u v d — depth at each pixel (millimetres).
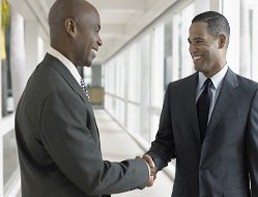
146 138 8820
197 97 1786
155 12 5965
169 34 7898
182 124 1803
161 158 1927
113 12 7840
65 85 1338
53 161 1360
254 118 1643
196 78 1832
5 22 5691
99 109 20406
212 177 1661
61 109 1287
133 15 8297
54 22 1422
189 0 4781
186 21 5363
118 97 14453
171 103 1880
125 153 7414
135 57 11414
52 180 1365
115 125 12492
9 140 5488
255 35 3457
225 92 1696
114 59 16844
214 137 1673
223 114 1672
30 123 1341
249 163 1649
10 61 6547
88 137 1333
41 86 1326
